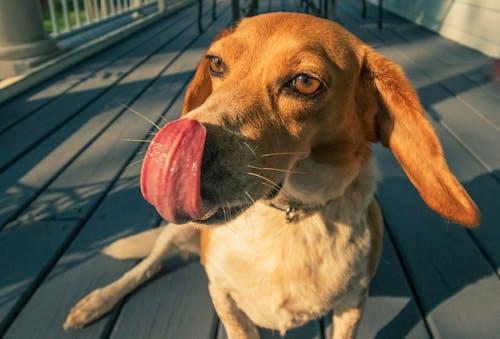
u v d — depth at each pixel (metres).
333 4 2.25
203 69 0.65
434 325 0.69
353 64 0.58
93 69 1.86
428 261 0.81
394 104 0.57
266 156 0.51
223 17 3.18
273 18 0.57
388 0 3.41
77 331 0.69
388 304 0.73
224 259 0.61
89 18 2.35
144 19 2.89
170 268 0.80
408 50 2.10
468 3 2.15
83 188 0.99
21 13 1.62
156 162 0.41
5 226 0.88
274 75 0.53
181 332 0.69
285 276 0.59
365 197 0.62
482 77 1.67
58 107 1.42
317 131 0.56
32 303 0.73
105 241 0.85
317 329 0.71
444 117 1.32
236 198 0.48
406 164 0.58
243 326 0.66
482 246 0.84
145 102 1.47
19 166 1.07
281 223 0.58
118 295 0.73
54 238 0.85
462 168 1.06
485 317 0.71
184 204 0.41
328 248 0.59
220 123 0.49
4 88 1.44
